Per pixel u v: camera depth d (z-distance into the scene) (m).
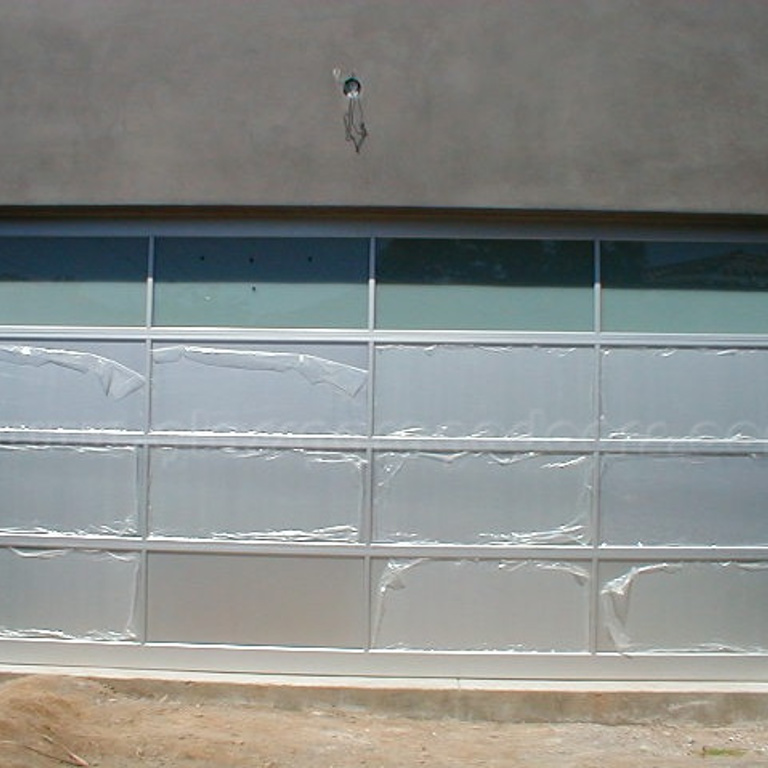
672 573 5.11
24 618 5.19
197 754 4.38
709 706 4.93
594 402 5.13
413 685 4.99
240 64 5.11
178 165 5.10
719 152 5.05
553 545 5.11
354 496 5.13
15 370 5.25
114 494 5.19
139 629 5.15
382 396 5.16
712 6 5.09
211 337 5.19
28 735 4.41
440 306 5.18
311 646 5.11
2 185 5.13
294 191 5.07
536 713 4.92
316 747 4.53
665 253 5.20
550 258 5.20
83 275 5.26
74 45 5.14
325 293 5.20
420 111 5.07
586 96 5.07
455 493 5.12
